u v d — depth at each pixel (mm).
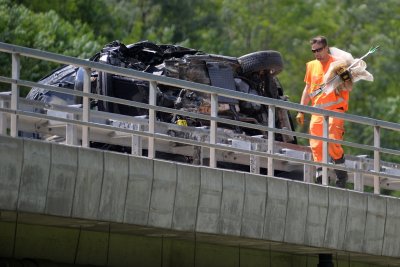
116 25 96750
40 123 31391
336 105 35219
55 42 77812
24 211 25828
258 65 38000
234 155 34250
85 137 27500
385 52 97438
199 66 37188
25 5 88000
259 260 33344
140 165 27828
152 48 37969
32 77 72875
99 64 27516
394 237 33688
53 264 28734
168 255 31172
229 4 105438
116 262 30062
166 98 36500
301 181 33906
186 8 103688
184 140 28906
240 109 37625
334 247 32062
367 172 33000
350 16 102375
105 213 27219
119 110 36594
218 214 29375
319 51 35344
